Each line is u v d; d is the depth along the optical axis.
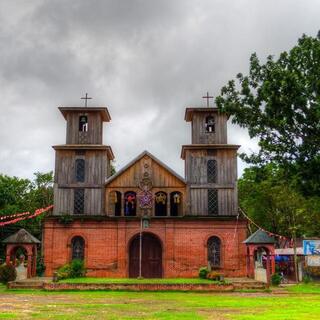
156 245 42.75
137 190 43.41
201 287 30.66
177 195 43.56
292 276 50.94
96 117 45.00
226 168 43.81
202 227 41.97
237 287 32.31
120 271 41.09
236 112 29.70
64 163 43.94
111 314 18.78
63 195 43.25
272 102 27.81
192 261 41.38
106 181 43.50
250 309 20.77
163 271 41.22
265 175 30.55
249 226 60.09
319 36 28.41
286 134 28.67
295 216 51.69
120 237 41.72
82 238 41.97
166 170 43.66
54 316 18.05
